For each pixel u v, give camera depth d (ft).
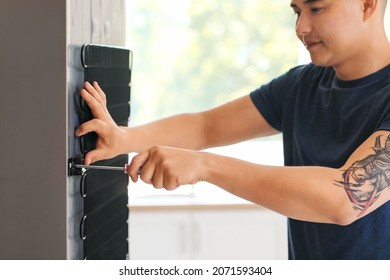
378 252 5.73
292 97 6.33
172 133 6.22
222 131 6.49
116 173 5.80
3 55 4.49
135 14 17.12
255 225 10.96
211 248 10.91
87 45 4.75
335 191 4.84
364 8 5.56
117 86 5.62
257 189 4.84
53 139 4.52
